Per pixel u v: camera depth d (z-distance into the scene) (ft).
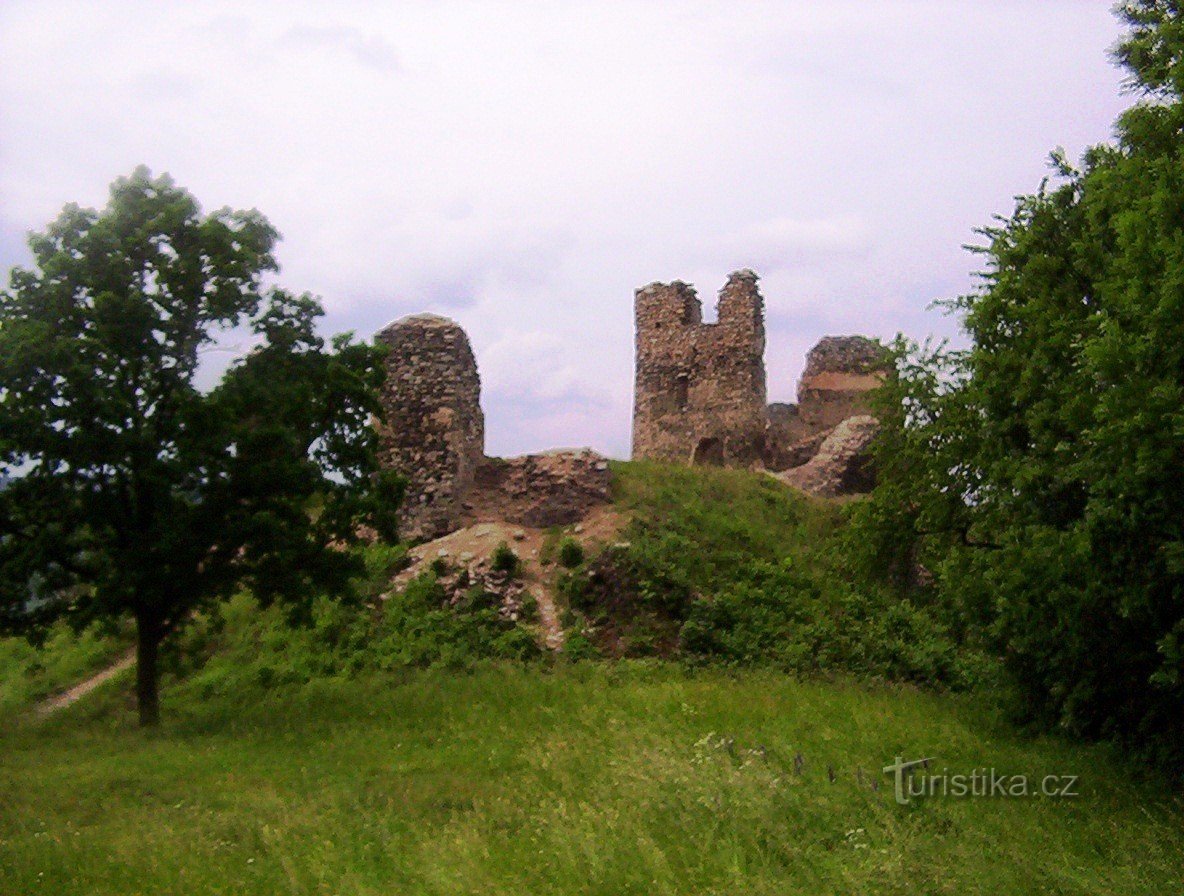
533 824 33.63
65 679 78.02
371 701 58.95
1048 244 50.67
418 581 75.51
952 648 72.95
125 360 58.03
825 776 36.50
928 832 31.04
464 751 47.16
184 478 58.18
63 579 60.23
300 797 40.06
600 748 43.68
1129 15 45.70
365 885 29.12
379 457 86.63
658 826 31.32
